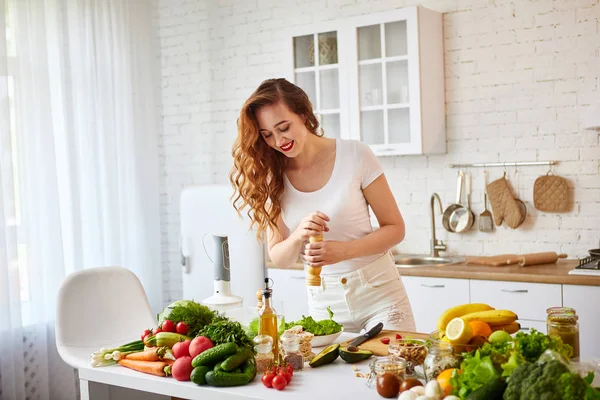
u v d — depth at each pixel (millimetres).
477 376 1786
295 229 2969
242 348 2262
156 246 5641
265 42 5336
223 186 4891
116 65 5297
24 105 4504
